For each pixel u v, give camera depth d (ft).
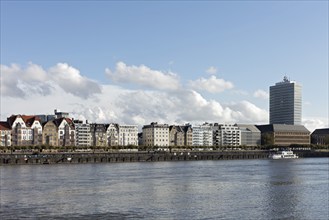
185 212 286.66
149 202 323.57
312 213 285.43
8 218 268.41
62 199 335.26
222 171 618.03
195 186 419.95
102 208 299.58
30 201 325.83
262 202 323.98
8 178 490.08
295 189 398.42
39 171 598.34
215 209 296.71
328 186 421.18
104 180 472.44
